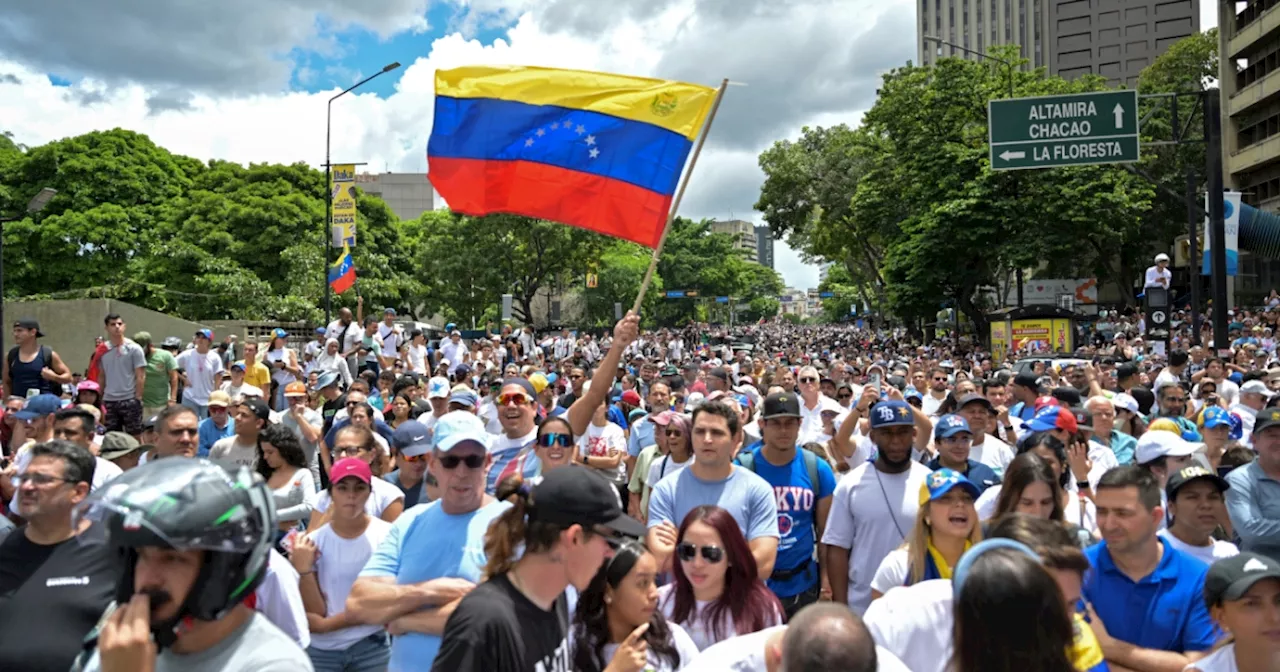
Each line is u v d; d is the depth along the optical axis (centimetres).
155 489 202
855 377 1784
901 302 3972
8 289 4091
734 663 292
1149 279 2255
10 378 1084
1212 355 1698
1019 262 3262
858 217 4388
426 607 372
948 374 1688
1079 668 280
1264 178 4681
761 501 493
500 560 283
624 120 637
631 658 306
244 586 212
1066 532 315
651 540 427
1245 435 895
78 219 4103
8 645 353
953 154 3441
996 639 237
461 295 5281
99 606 363
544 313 8275
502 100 646
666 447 738
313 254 3709
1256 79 4697
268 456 615
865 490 519
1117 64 10681
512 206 649
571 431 544
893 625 322
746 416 841
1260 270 4791
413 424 677
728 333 9069
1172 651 373
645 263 8256
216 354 1386
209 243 3956
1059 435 588
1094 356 1888
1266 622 311
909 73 3681
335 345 1527
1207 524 440
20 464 545
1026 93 3516
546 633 280
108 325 1162
